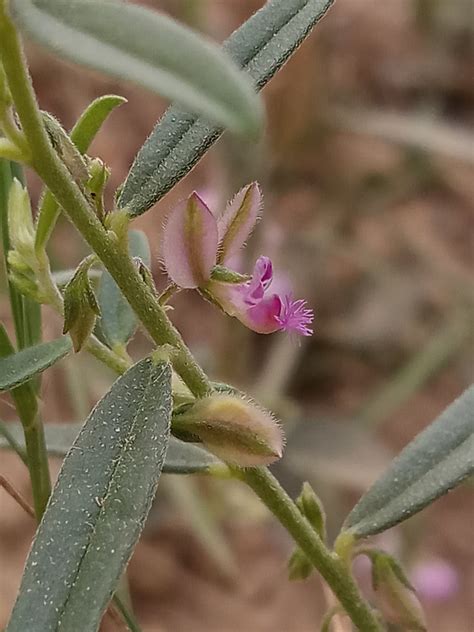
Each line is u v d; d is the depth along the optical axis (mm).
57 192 60
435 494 78
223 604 155
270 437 63
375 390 181
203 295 67
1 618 140
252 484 72
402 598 77
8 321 137
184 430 64
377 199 203
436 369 170
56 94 199
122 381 62
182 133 69
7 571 147
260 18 71
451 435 79
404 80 230
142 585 155
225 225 67
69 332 64
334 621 86
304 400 183
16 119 63
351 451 149
